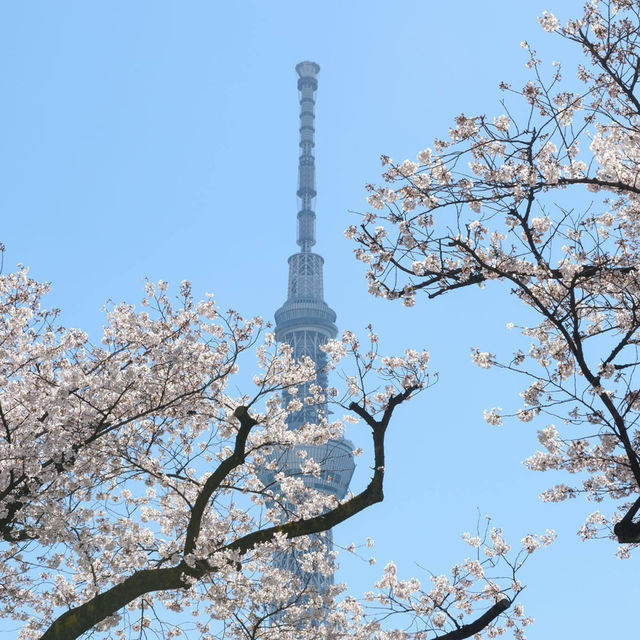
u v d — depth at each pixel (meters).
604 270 23.14
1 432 31.91
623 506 27.39
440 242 23.53
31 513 29.66
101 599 26.20
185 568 26.81
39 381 32.69
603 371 22.56
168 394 32.22
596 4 23.45
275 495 30.62
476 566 30.69
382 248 24.00
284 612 31.41
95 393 31.16
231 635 31.23
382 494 28.33
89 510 29.28
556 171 23.19
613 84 24.55
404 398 28.77
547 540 30.91
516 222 23.44
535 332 27.03
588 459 26.09
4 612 33.06
